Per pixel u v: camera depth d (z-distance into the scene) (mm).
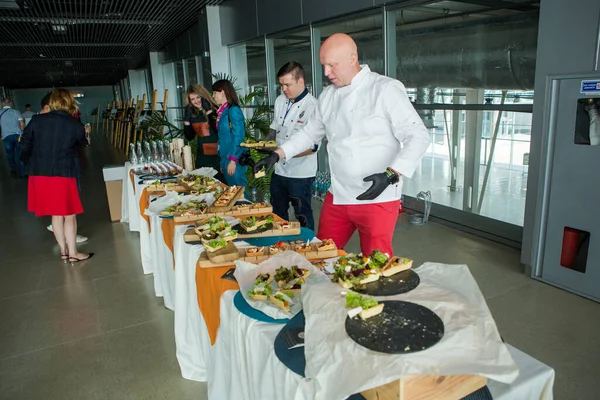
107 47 11031
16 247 4098
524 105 3246
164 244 2488
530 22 3311
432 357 825
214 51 6992
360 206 1826
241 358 1262
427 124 4703
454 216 4156
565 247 2785
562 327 2404
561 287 2846
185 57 8914
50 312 2812
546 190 2844
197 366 2057
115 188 4672
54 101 3285
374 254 1234
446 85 4047
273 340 1096
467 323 916
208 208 2225
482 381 882
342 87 1812
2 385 2088
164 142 4430
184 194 2707
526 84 3449
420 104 4195
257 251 1607
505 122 4074
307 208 3123
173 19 7570
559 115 2701
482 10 3592
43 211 3424
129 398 1963
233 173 3156
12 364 2260
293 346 1027
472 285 1071
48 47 10750
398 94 1680
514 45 3447
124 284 3184
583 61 2531
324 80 5176
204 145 3680
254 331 1158
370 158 1767
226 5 6641
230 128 3168
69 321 2684
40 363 2258
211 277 1503
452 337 875
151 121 6379
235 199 2385
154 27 8258
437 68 4062
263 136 4996
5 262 3723
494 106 3471
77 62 14492
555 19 2639
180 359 2070
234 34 6562
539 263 2967
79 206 3566
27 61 13484
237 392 1388
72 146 3406
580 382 1952
